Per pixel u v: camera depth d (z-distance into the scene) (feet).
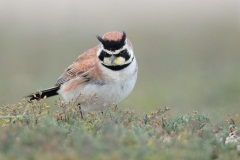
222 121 36.94
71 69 39.40
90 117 32.91
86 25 105.91
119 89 38.09
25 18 109.09
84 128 29.12
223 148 27.20
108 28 104.99
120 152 23.94
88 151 24.04
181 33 103.45
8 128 29.66
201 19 110.73
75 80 38.68
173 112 51.67
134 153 24.08
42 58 88.43
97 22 107.65
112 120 31.89
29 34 101.14
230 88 66.90
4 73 79.30
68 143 26.17
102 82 37.86
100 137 26.40
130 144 25.46
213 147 27.32
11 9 112.88
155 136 28.63
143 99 63.10
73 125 31.12
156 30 104.73
